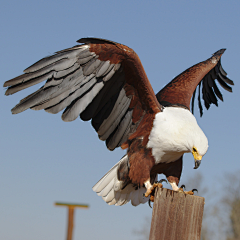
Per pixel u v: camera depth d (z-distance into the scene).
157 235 3.33
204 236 17.41
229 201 18.77
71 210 4.42
